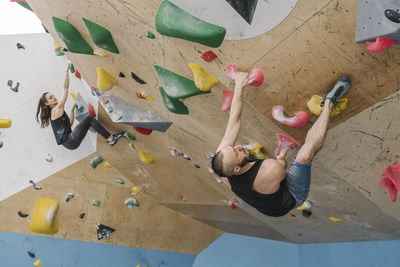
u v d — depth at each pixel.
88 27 2.56
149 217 5.01
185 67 2.41
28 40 4.00
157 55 2.51
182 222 5.13
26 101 4.16
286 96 2.16
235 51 2.09
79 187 4.64
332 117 2.15
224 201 4.14
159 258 5.17
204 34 1.91
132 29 2.44
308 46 1.90
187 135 3.27
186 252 5.30
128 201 4.82
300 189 2.05
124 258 5.02
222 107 2.41
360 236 3.47
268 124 2.40
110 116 3.44
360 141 2.23
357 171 2.43
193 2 1.99
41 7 2.84
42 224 4.40
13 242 4.76
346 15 1.72
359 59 1.84
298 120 2.17
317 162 2.51
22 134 4.31
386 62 1.80
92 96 3.81
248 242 5.00
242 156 1.97
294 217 3.70
